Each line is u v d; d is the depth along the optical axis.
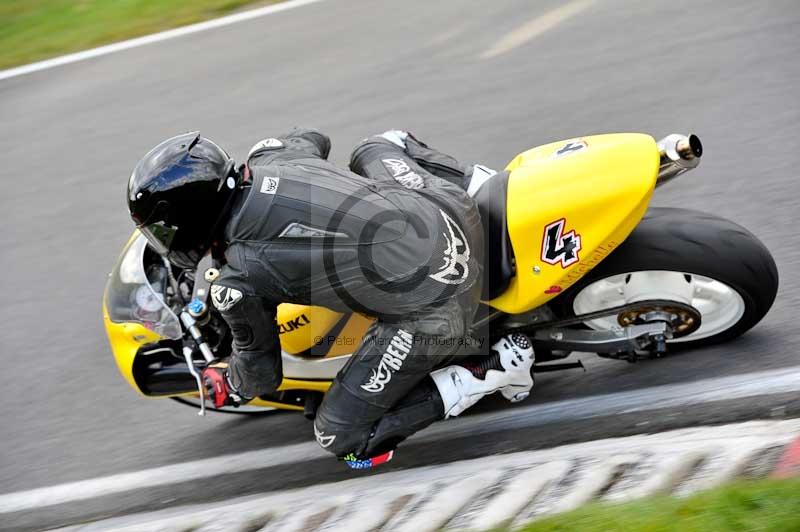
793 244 16.62
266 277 11.37
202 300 13.77
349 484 13.96
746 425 12.94
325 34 28.36
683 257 13.20
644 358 15.08
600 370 15.16
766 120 20.17
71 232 21.64
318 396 14.72
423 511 12.52
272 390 12.87
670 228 13.44
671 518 10.08
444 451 14.21
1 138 26.06
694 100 21.45
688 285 13.69
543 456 13.41
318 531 12.63
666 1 26.06
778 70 21.75
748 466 11.64
